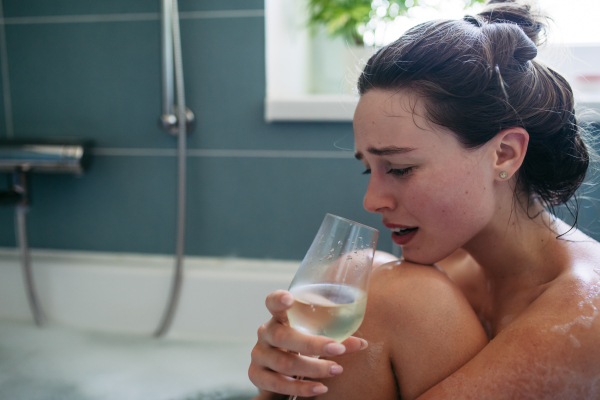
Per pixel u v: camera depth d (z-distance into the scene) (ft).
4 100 4.75
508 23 1.93
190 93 4.45
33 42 4.64
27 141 4.42
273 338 1.50
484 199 1.80
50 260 4.70
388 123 1.74
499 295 2.06
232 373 3.77
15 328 4.48
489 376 1.50
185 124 4.44
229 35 4.33
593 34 4.37
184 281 4.34
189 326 4.35
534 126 1.82
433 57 1.70
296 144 4.39
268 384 1.57
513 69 1.79
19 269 4.61
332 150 4.35
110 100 4.60
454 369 1.67
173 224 4.69
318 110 4.20
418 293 1.73
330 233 1.53
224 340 4.31
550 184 1.98
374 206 1.85
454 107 1.69
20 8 4.60
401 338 1.71
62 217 4.82
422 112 1.70
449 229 1.81
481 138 1.72
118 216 4.74
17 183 4.37
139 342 4.29
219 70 4.39
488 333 2.08
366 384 1.73
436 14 4.63
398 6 4.66
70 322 4.56
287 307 1.41
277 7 4.55
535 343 1.51
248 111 4.41
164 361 3.96
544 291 1.76
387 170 1.84
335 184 4.39
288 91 5.02
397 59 1.74
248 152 4.47
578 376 1.47
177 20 4.12
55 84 4.66
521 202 1.95
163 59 4.11
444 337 1.69
